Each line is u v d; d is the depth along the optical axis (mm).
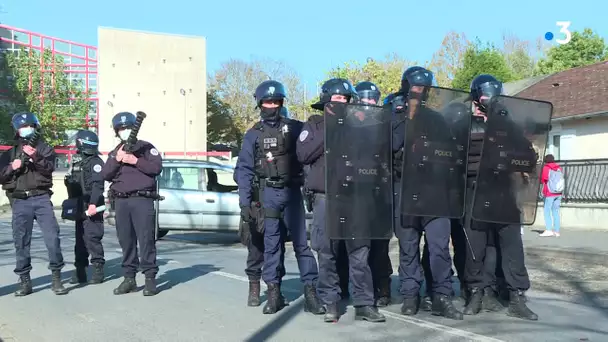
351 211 5430
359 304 5621
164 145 42250
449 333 5242
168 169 13344
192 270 8820
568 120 18953
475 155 5750
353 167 5441
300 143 5578
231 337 5223
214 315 5977
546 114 5777
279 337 5191
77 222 7641
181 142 42500
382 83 40344
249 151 5867
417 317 5832
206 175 13492
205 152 41000
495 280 6215
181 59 42469
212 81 61094
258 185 5922
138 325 5648
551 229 14000
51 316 6023
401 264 5902
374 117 5523
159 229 13258
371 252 6348
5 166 6852
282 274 6207
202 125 42812
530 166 5730
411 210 5539
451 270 5789
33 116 6844
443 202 5586
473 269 5918
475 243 5848
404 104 5984
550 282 8539
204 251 11570
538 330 5371
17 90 37375
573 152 19156
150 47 41969
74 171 7605
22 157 6801
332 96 5578
